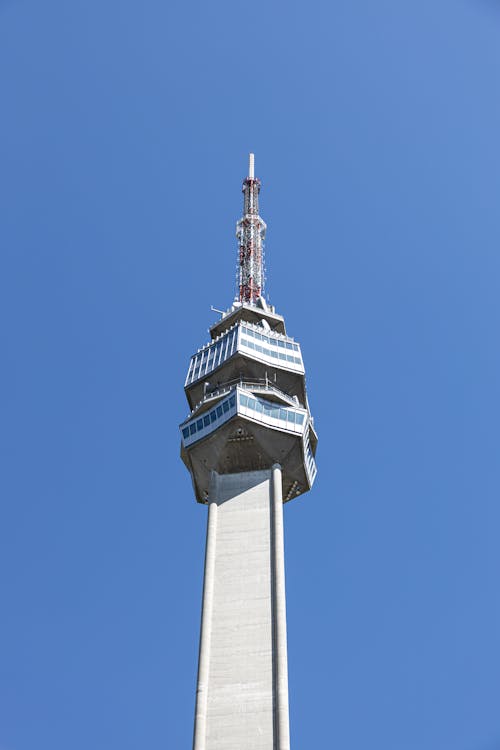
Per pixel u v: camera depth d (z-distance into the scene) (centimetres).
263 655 7694
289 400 9600
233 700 7469
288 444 9188
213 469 9219
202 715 7406
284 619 7894
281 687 7444
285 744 7112
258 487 8962
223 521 8706
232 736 7269
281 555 8350
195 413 9669
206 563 8394
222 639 7856
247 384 9725
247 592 8131
